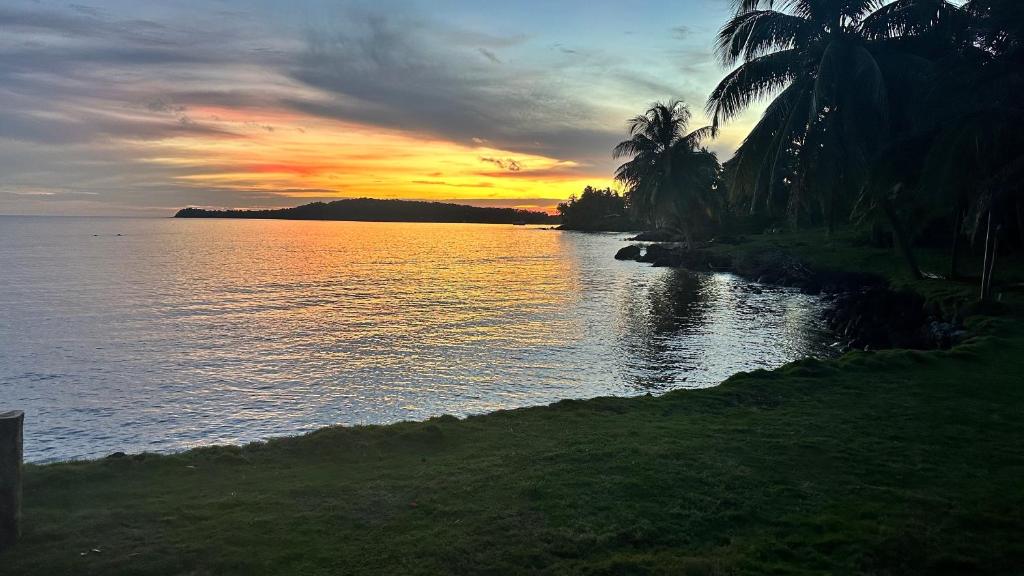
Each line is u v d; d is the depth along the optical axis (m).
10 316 30.25
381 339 24.45
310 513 6.16
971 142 18.88
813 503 6.52
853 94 22.09
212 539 5.57
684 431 9.13
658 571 5.11
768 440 8.61
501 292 39.88
